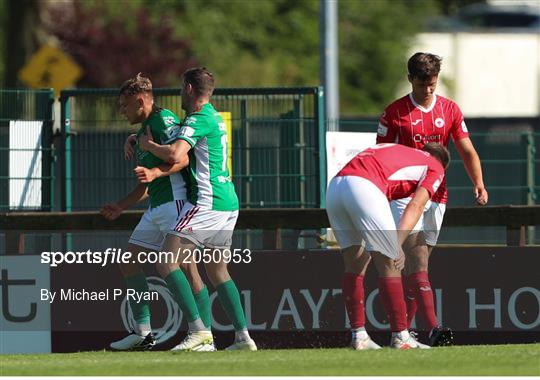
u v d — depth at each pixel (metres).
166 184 31.47
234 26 113.31
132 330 34.50
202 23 110.62
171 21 106.06
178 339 34.25
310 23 116.12
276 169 37.88
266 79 110.75
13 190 38.72
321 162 37.47
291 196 37.81
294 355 29.12
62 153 38.94
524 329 34.19
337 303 34.44
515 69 132.50
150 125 31.33
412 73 31.73
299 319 34.53
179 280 30.97
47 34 101.88
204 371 26.03
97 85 99.25
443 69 129.88
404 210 29.77
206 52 109.94
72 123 39.12
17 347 34.72
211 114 30.77
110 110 39.09
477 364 26.58
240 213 35.44
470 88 131.38
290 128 37.75
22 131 38.75
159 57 100.19
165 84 100.12
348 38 121.88
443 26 133.50
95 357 30.34
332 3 52.38
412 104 32.09
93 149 39.12
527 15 146.12
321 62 52.44
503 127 54.34
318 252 34.53
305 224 35.34
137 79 31.34
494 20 145.38
